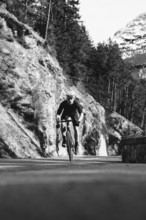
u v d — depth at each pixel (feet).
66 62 177.88
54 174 7.95
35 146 79.25
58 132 34.45
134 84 378.32
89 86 244.22
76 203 3.51
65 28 215.72
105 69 303.48
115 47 322.55
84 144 167.94
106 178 6.30
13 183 5.84
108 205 3.38
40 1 196.85
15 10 137.08
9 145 70.23
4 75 83.10
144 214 3.10
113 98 325.21
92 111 184.34
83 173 8.29
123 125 249.55
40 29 184.44
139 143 44.83
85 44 242.17
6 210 3.29
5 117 76.33
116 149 234.58
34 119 87.30
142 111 375.45
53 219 3.00
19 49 97.09
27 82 88.84
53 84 108.47
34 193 4.38
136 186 4.90
